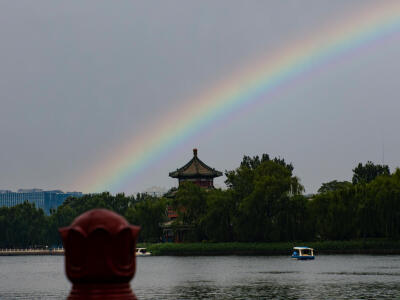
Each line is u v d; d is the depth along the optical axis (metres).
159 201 195.00
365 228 133.62
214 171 191.12
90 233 9.55
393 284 70.50
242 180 156.12
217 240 160.50
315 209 142.62
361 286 68.69
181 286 73.69
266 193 145.00
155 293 65.56
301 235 147.50
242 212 149.50
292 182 146.75
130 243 9.86
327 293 61.97
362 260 118.62
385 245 137.50
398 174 139.75
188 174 189.50
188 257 152.00
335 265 106.31
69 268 9.76
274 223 147.12
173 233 183.75
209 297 60.72
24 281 90.69
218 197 156.12
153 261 138.38
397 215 129.62
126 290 9.88
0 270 125.25
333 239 146.62
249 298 59.09
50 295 67.50
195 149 196.25
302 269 98.81
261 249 149.62
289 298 58.31
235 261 127.69
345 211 136.88
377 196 130.75
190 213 166.00
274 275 88.31
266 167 154.75
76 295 9.75
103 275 9.62
